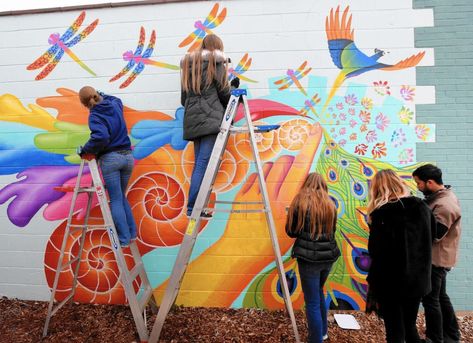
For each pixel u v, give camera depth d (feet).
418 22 10.83
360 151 10.89
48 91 11.58
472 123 10.69
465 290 10.58
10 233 11.64
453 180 10.68
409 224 7.54
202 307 11.10
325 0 11.00
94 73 11.43
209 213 9.82
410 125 10.80
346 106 10.91
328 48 10.96
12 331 9.98
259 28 11.07
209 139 9.29
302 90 11.00
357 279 10.84
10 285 11.61
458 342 9.07
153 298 10.92
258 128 9.27
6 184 11.63
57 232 11.52
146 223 11.26
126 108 11.30
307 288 8.54
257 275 11.03
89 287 11.47
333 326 10.09
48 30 11.60
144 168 11.26
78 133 11.48
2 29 11.65
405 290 7.43
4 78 11.62
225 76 9.29
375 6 10.91
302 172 10.96
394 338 7.55
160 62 11.25
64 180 11.48
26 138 11.63
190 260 11.13
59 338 9.64
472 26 10.75
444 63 10.77
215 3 11.14
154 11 11.29
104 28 11.43
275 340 9.40
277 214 10.99
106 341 9.53
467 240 10.61
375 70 10.89
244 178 11.05
